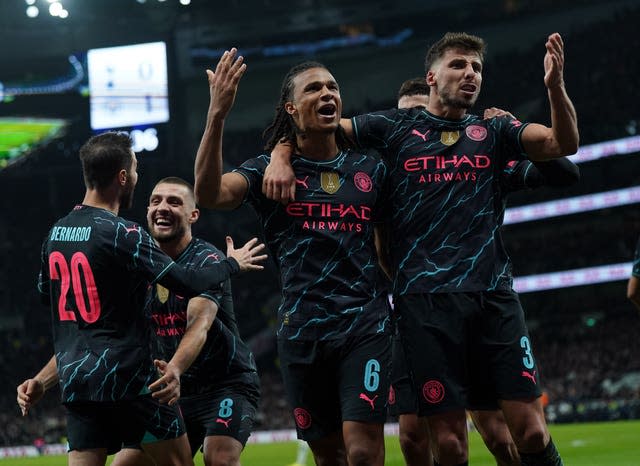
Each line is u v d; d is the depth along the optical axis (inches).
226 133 1585.9
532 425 185.5
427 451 235.1
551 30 1459.2
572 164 194.5
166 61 1413.6
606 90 1347.2
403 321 190.7
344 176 187.9
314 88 186.5
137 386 177.6
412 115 198.8
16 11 1455.5
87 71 1454.2
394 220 194.4
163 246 227.6
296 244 185.0
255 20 1539.1
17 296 1519.4
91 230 177.3
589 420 1122.7
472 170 190.9
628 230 1348.4
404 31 1505.9
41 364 1432.1
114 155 184.2
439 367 185.2
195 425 226.7
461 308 185.6
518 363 186.7
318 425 186.7
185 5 1496.1
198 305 203.8
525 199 1357.0
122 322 177.6
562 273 1331.2
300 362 183.3
